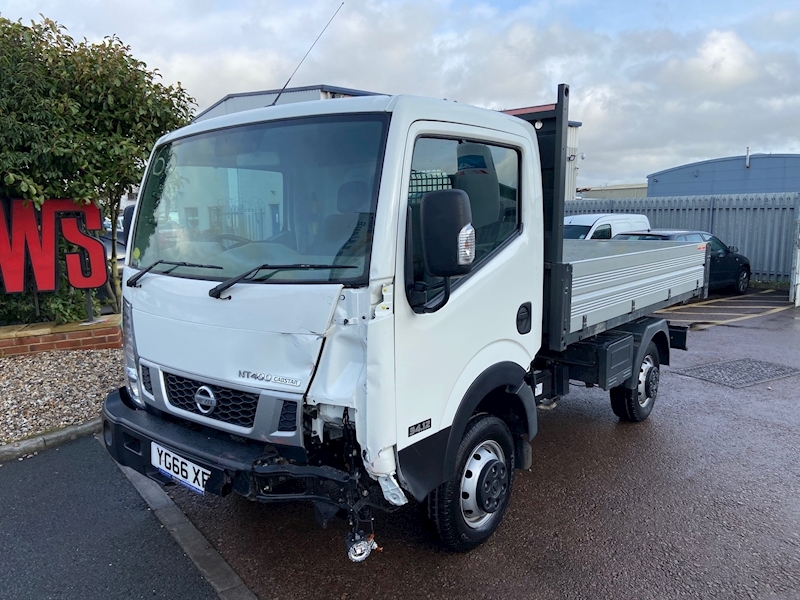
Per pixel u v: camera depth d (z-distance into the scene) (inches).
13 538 142.3
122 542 141.1
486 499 133.3
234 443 112.3
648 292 202.5
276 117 116.9
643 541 141.5
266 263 109.9
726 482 173.2
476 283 119.6
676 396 255.3
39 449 191.2
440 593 121.7
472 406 121.6
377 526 148.1
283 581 126.3
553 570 129.7
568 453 194.9
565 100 141.6
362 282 97.7
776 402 247.0
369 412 96.8
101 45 279.0
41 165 262.4
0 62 249.6
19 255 273.4
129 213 152.7
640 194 1469.0
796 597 120.9
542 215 144.3
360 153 103.8
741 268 577.6
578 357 176.2
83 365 253.3
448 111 113.4
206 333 112.6
